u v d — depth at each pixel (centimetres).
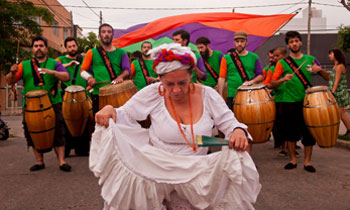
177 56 199
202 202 215
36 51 533
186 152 229
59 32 2928
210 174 209
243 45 556
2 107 2214
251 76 556
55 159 636
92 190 438
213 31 1005
